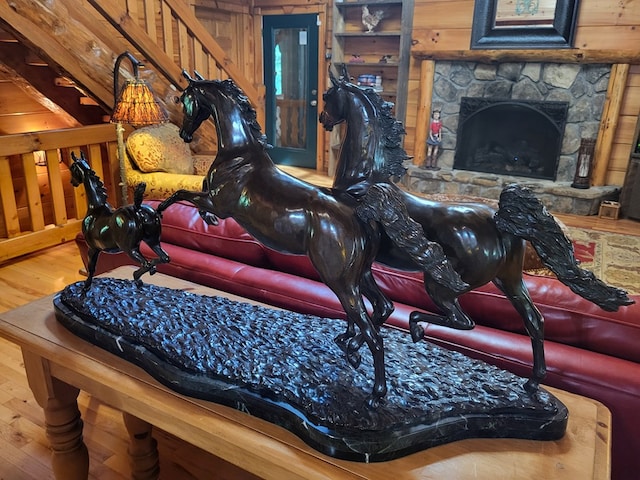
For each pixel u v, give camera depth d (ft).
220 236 6.23
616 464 4.08
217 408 3.64
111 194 13.65
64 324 4.65
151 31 13.07
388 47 18.93
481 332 4.50
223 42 19.58
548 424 3.38
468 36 16.47
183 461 6.15
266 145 3.63
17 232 11.49
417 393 3.46
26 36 10.92
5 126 14.07
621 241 13.15
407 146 18.78
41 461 5.95
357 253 3.20
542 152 16.72
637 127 14.88
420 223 3.24
